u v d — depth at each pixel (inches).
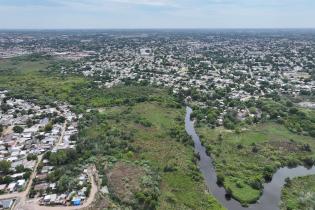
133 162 5344.5
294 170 5393.7
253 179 4894.2
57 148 5728.3
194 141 6530.5
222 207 4242.1
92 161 5275.6
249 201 4402.1
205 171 5310.0
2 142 6013.8
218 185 4881.9
